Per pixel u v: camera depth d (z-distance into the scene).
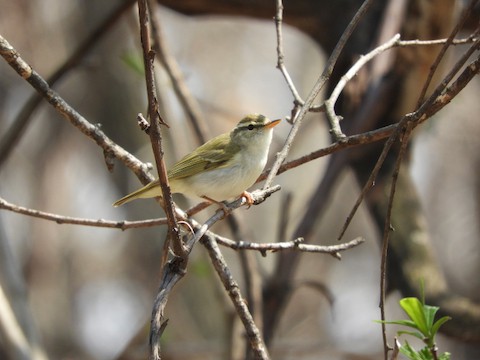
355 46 10.76
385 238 5.51
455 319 8.30
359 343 14.35
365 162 10.34
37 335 9.64
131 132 17.77
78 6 18.34
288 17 11.37
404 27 10.16
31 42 18.45
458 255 20.52
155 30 9.87
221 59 23.09
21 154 20.17
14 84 19.64
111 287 21.30
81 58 11.23
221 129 21.62
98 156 20.97
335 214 22.36
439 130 18.77
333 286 22.50
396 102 10.23
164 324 4.79
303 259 22.03
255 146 9.23
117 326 21.19
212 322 17.34
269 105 23.00
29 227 19.86
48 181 20.30
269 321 9.62
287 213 9.88
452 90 5.43
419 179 21.38
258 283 8.98
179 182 9.23
